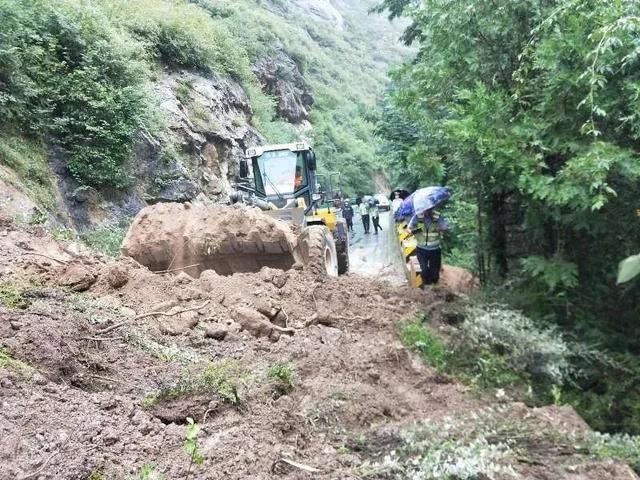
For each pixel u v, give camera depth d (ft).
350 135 135.54
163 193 47.14
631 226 19.06
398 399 13.94
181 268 21.04
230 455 8.80
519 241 24.49
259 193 37.99
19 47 37.73
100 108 41.01
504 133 19.10
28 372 10.17
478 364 16.92
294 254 20.99
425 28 25.13
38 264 18.38
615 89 17.62
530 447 10.86
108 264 19.31
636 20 14.83
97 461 7.90
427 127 25.91
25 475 7.19
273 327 16.99
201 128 61.11
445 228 25.88
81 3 48.06
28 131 37.52
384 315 19.38
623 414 17.06
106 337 13.75
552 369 16.65
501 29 22.15
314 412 11.61
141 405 10.71
